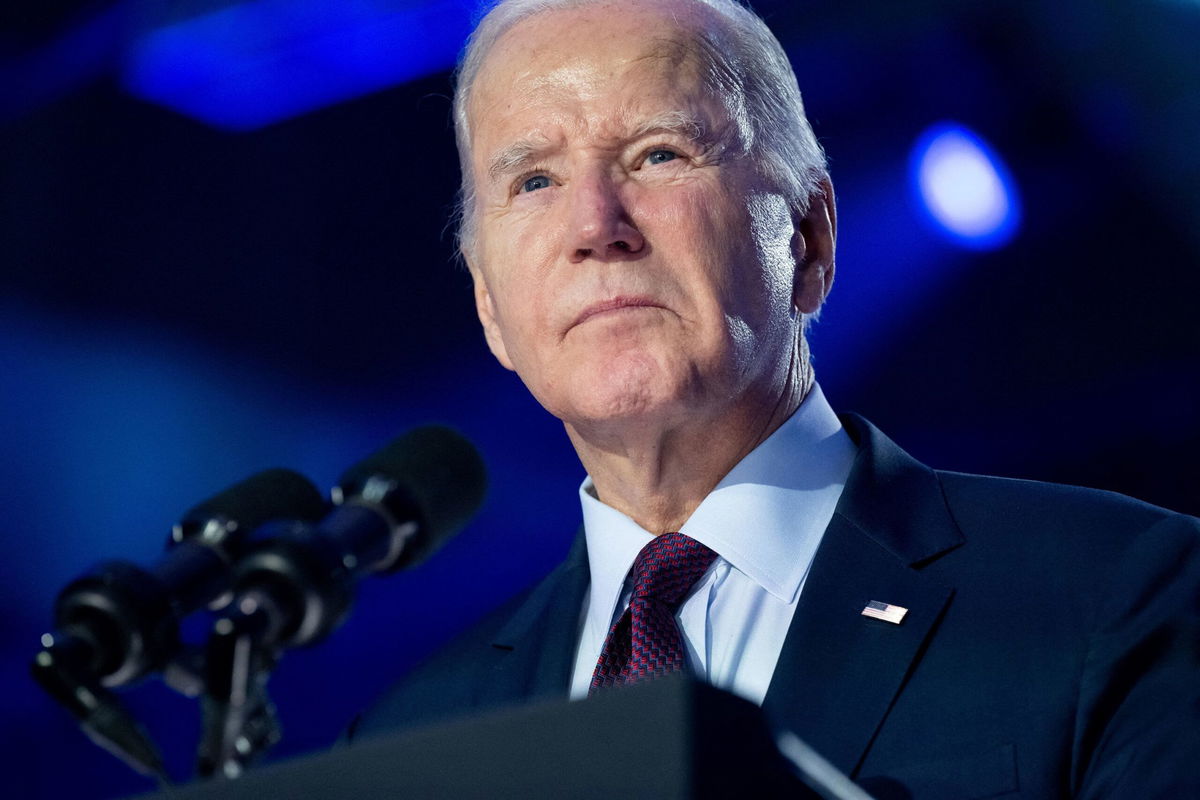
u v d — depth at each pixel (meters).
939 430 18.08
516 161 5.88
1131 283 17.66
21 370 19.84
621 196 5.65
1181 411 17.41
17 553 19.48
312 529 3.99
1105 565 5.15
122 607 3.94
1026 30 17.47
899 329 18.22
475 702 6.21
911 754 4.84
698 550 5.77
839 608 5.36
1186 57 17.02
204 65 20.14
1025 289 17.95
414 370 20.30
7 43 19.81
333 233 20.69
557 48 5.97
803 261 6.38
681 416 5.65
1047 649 4.95
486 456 19.78
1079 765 4.73
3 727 18.44
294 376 20.42
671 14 6.07
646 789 2.45
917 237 18.12
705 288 5.58
